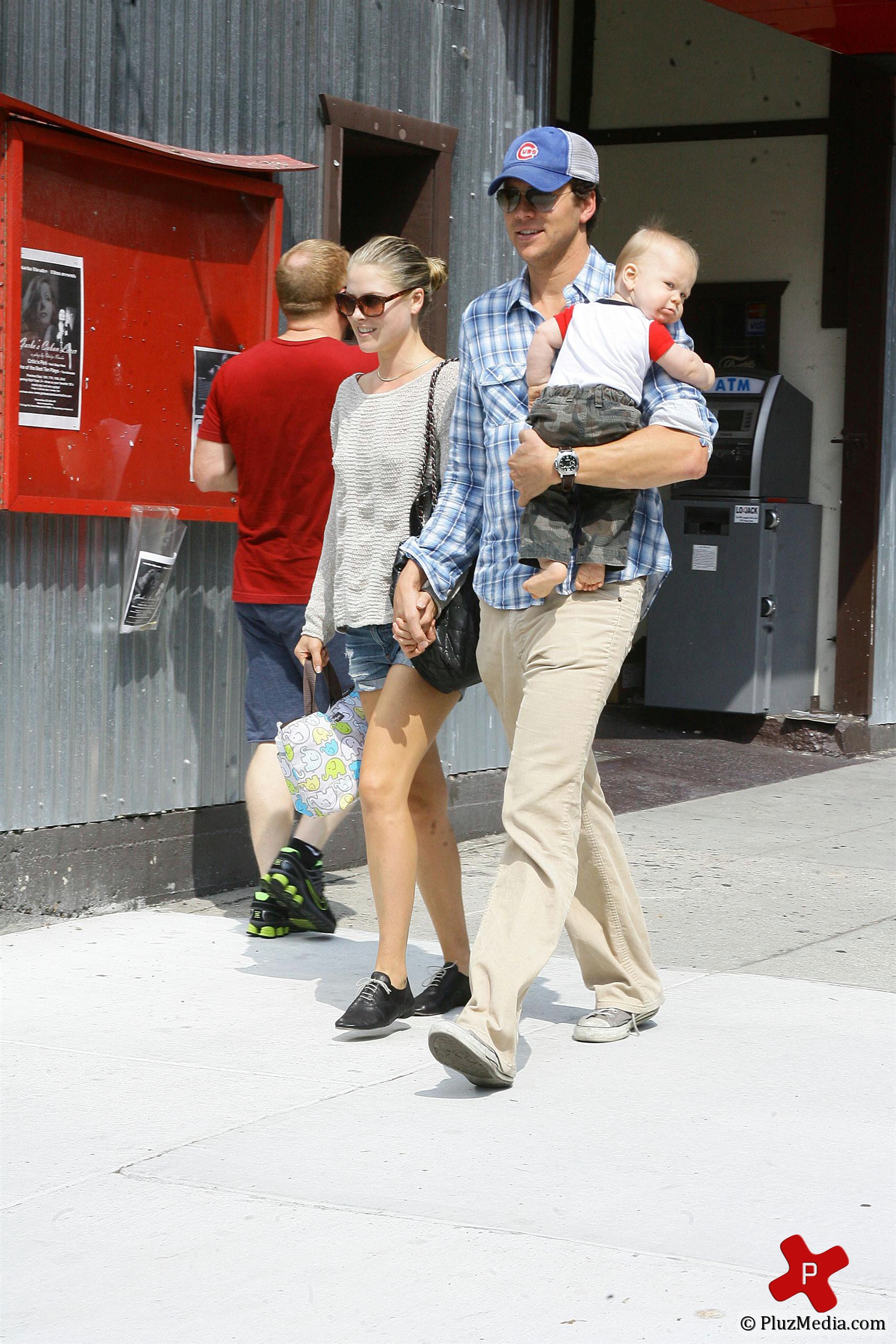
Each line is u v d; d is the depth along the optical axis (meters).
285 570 5.86
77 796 5.99
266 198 6.45
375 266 4.78
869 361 10.55
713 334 11.20
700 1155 3.75
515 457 4.11
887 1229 3.36
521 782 4.21
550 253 4.34
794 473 10.80
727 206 11.08
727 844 7.79
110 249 5.88
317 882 5.91
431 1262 3.20
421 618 4.45
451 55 7.39
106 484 5.95
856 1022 4.85
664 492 10.79
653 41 11.21
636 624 4.34
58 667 5.87
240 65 6.38
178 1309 3.03
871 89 10.33
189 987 5.18
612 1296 3.06
